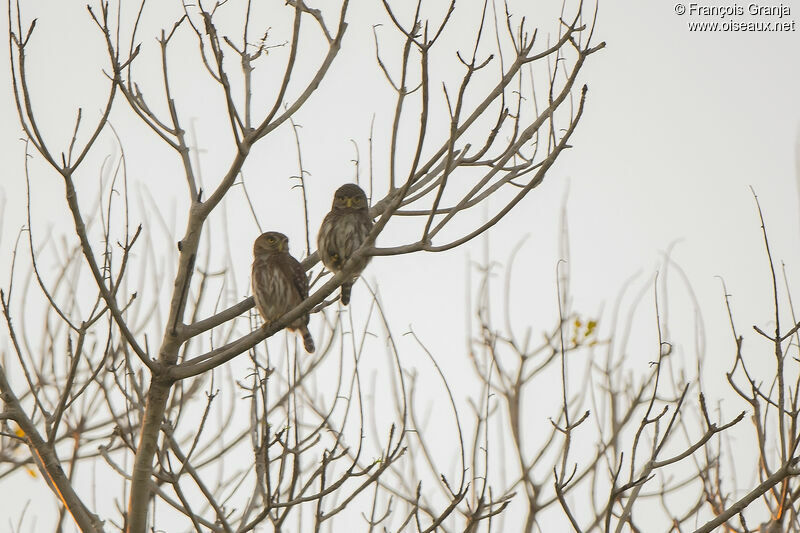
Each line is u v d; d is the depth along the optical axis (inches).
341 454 428.8
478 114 469.4
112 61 437.1
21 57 422.3
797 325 395.2
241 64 458.9
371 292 453.7
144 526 442.3
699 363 418.9
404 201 529.0
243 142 449.1
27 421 436.8
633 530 451.2
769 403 395.2
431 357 449.7
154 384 456.4
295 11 438.3
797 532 410.0
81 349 437.7
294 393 430.0
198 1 462.9
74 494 437.1
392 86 458.9
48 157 420.8
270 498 411.2
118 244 439.8
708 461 466.0
